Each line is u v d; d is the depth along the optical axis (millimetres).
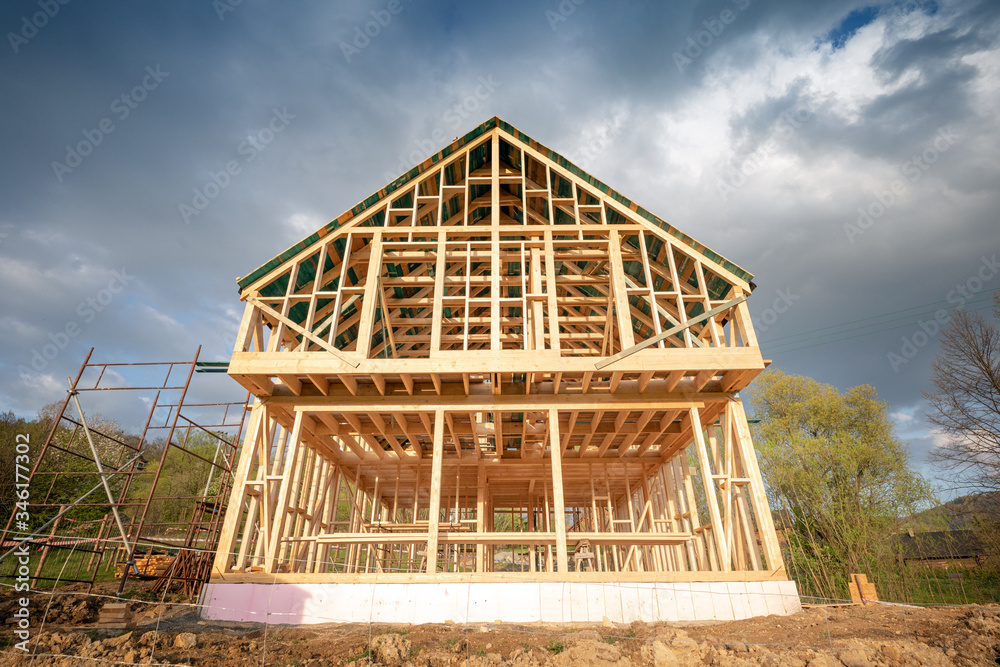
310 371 10359
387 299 13305
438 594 9031
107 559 15984
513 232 12445
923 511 20844
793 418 24516
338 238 12164
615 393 11094
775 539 9602
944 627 7191
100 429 23859
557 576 9250
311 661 5973
